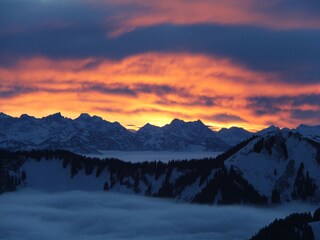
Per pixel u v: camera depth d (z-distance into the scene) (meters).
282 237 188.75
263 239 192.00
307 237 183.00
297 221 196.12
